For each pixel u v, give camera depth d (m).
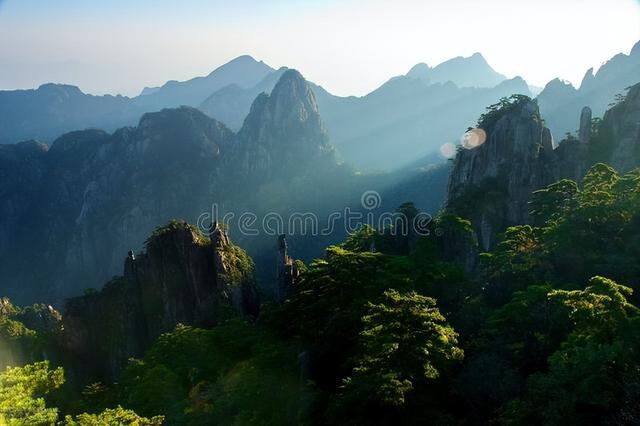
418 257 61.84
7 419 29.73
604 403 28.72
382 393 31.97
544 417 30.50
